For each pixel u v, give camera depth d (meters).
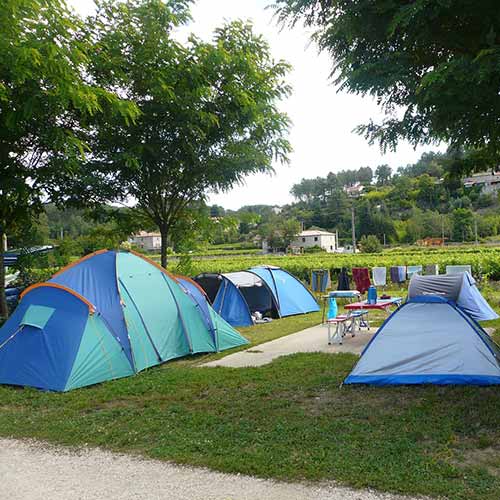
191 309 9.87
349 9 5.22
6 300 13.25
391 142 5.99
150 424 5.64
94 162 12.55
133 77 12.07
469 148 6.16
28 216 12.45
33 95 8.90
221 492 3.95
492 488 3.79
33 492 4.10
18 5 7.67
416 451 4.54
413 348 6.78
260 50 13.34
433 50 5.58
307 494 3.84
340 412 5.76
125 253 9.34
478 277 19.72
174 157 13.02
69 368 7.43
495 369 6.45
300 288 15.91
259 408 6.04
